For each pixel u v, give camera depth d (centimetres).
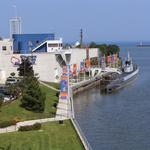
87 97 15362
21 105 10275
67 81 13162
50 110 10475
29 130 8319
